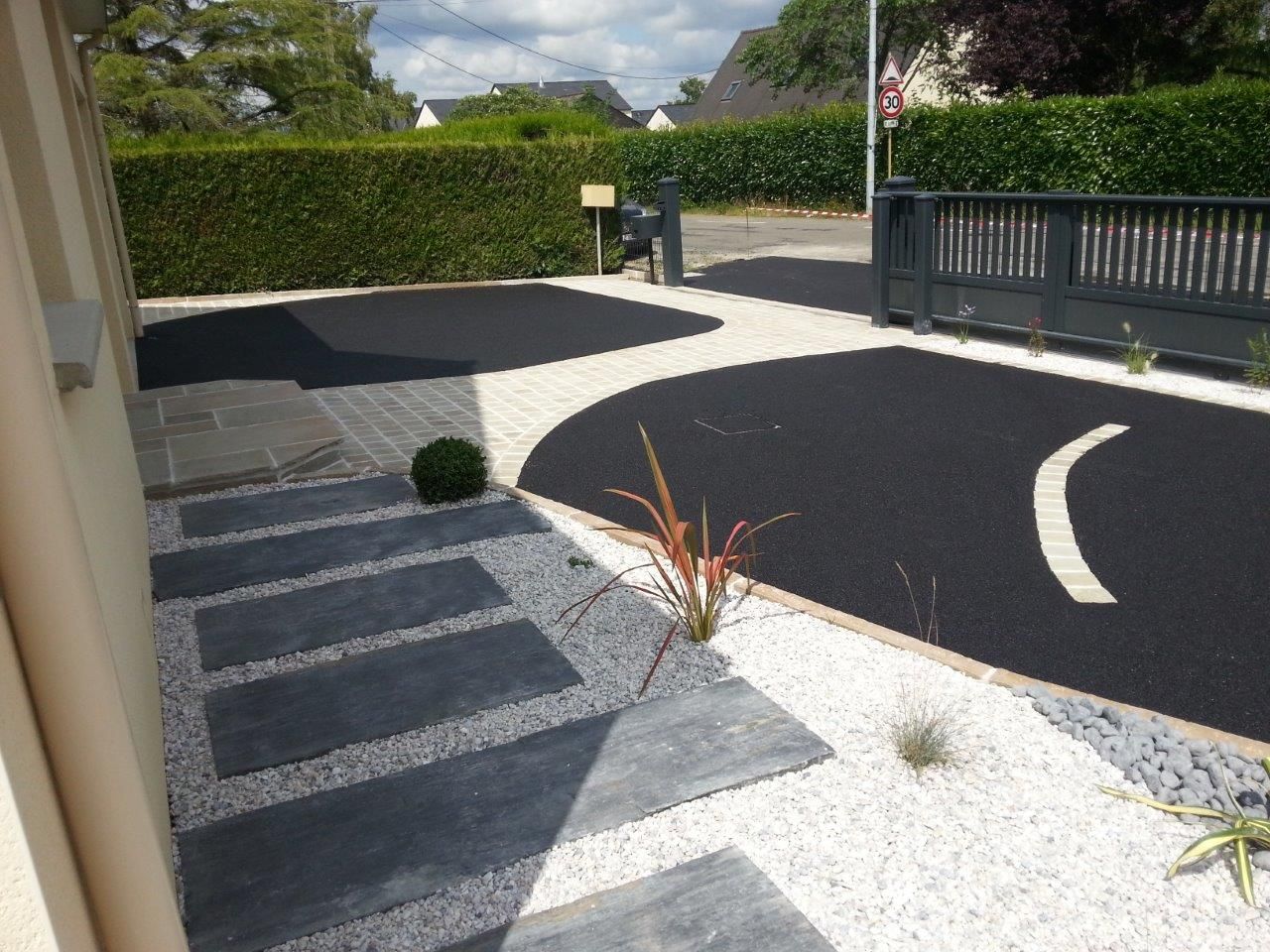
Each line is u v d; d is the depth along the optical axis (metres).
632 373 8.80
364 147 14.68
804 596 4.27
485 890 2.51
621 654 3.72
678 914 2.40
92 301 3.25
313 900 2.47
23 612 1.59
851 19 29.83
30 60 4.47
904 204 9.91
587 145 15.89
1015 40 24.39
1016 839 2.67
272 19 29.50
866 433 6.64
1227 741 3.10
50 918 1.52
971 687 3.45
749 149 26.05
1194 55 25.05
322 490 5.65
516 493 5.57
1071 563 4.52
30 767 1.56
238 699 3.43
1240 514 5.03
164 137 14.49
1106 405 7.10
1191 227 7.43
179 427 6.59
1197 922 2.38
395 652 3.75
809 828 2.73
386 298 14.09
